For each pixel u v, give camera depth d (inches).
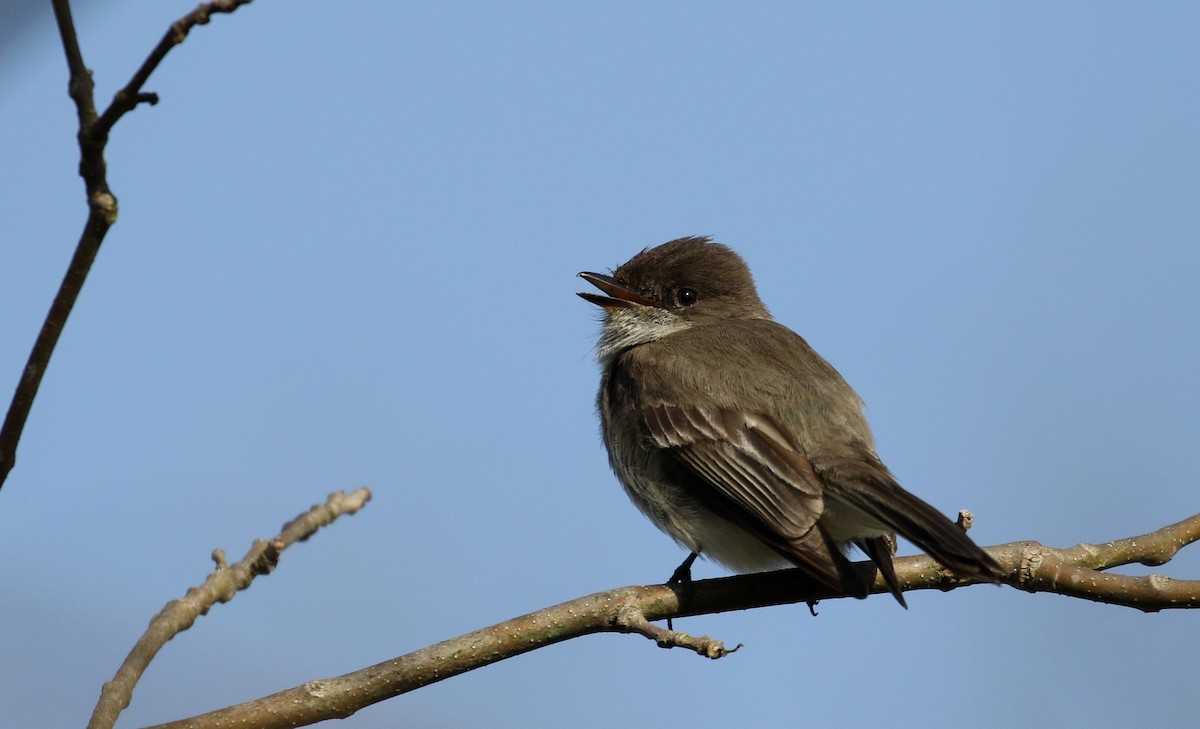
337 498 291.6
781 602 382.3
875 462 397.1
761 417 417.1
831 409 423.8
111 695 262.5
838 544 413.1
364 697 323.0
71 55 220.5
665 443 428.5
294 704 317.1
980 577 335.6
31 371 234.8
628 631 330.6
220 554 285.7
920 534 353.1
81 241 228.1
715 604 377.1
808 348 465.1
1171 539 387.2
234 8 217.0
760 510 396.2
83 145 221.6
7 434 237.5
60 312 232.4
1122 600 367.9
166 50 216.8
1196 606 364.2
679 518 426.9
